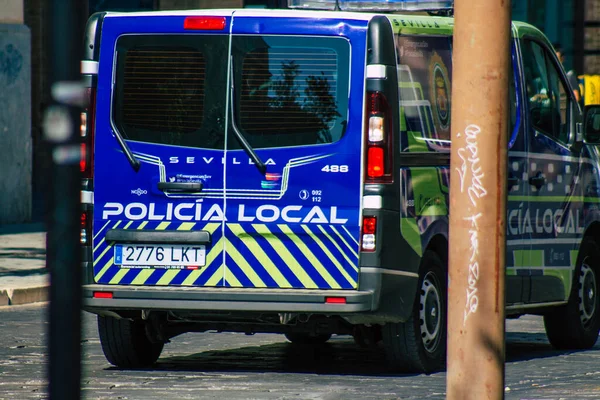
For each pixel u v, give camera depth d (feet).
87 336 85.87
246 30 67.82
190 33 68.44
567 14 204.03
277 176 67.26
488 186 39.75
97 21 69.56
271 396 62.13
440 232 70.69
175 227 68.28
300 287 67.00
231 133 67.82
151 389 64.28
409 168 68.23
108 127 69.31
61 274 24.43
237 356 77.56
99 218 69.21
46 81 24.48
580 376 70.18
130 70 69.15
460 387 40.47
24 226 167.84
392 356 69.62
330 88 67.00
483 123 39.52
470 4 39.22
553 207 80.18
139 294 67.77
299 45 67.41
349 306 65.82
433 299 70.64
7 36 168.55
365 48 66.74
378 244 66.13
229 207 67.72
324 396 62.13
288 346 82.79
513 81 77.05
